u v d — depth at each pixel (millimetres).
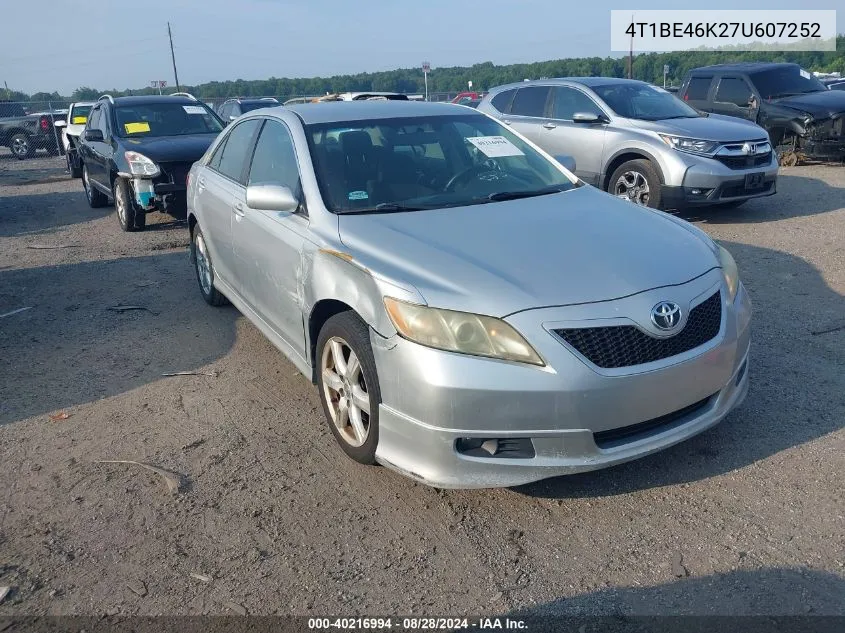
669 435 3123
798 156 12750
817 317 5246
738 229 8219
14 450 3906
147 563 2941
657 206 8617
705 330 3201
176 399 4473
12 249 9133
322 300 3590
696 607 2566
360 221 3711
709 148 8258
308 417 4172
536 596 2672
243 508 3293
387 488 3406
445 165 4312
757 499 3166
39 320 6129
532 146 4828
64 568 2930
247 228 4609
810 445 3551
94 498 3418
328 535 3076
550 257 3234
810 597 2578
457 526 3102
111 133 10180
